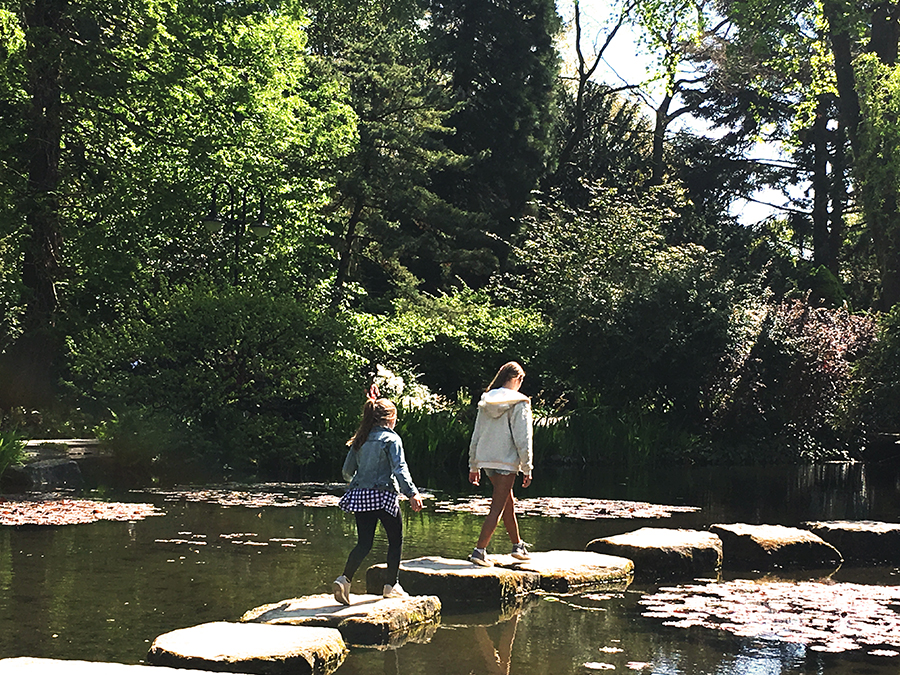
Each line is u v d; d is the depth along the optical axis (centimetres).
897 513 1234
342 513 1100
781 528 933
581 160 4375
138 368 1609
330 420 1695
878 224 2581
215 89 2078
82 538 890
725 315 2070
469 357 2383
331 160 2639
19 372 1808
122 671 446
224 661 497
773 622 637
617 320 2102
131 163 2011
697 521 1102
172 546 861
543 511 1159
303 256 2269
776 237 4438
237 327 1595
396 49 3369
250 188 2191
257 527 982
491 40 3834
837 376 2131
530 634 601
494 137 3828
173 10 1967
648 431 1959
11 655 523
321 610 607
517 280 3084
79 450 1419
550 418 2072
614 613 662
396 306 2880
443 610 670
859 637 602
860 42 2834
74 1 1845
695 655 553
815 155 4266
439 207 3284
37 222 1886
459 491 1370
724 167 4466
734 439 2134
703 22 2892
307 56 2973
